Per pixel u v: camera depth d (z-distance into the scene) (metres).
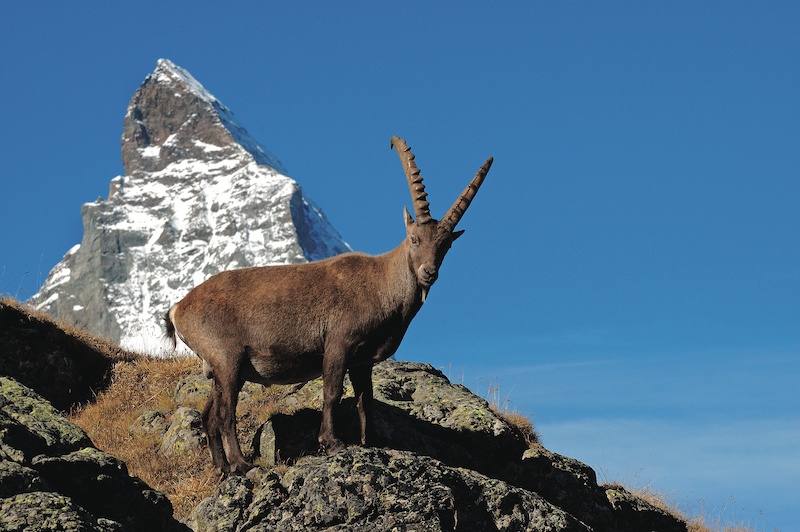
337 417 17.98
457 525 14.06
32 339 23.20
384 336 16.47
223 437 16.64
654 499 25.00
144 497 11.60
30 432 11.33
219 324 16.70
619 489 21.52
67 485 10.98
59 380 23.17
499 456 18.81
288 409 19.78
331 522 13.83
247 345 16.69
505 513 15.33
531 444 23.05
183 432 18.55
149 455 18.44
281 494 14.65
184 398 21.61
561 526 15.52
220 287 17.02
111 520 10.57
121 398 22.70
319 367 17.00
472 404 20.16
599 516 19.19
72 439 11.84
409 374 22.05
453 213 15.97
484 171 16.20
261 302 16.59
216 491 15.16
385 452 15.27
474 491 15.39
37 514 9.70
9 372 22.28
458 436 18.66
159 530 11.59
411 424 18.72
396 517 13.70
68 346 24.59
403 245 16.47
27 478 10.32
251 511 14.29
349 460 14.79
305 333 16.42
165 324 18.45
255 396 20.84
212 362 16.77
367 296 16.38
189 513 15.29
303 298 16.47
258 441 17.64
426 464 15.12
